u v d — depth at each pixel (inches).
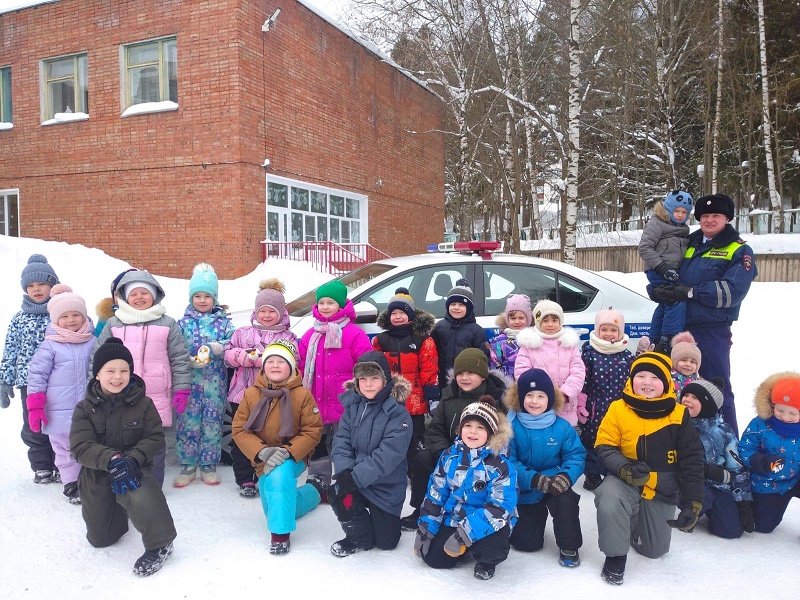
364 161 718.5
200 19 515.8
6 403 153.4
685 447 115.2
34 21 580.1
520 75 651.5
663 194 1100.5
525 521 120.9
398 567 112.7
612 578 107.3
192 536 123.3
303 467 131.1
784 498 127.9
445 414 128.7
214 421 153.4
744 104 909.2
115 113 555.2
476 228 1615.4
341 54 663.8
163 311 146.6
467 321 155.7
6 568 110.4
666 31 944.9
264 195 546.0
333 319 149.9
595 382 153.6
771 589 105.8
